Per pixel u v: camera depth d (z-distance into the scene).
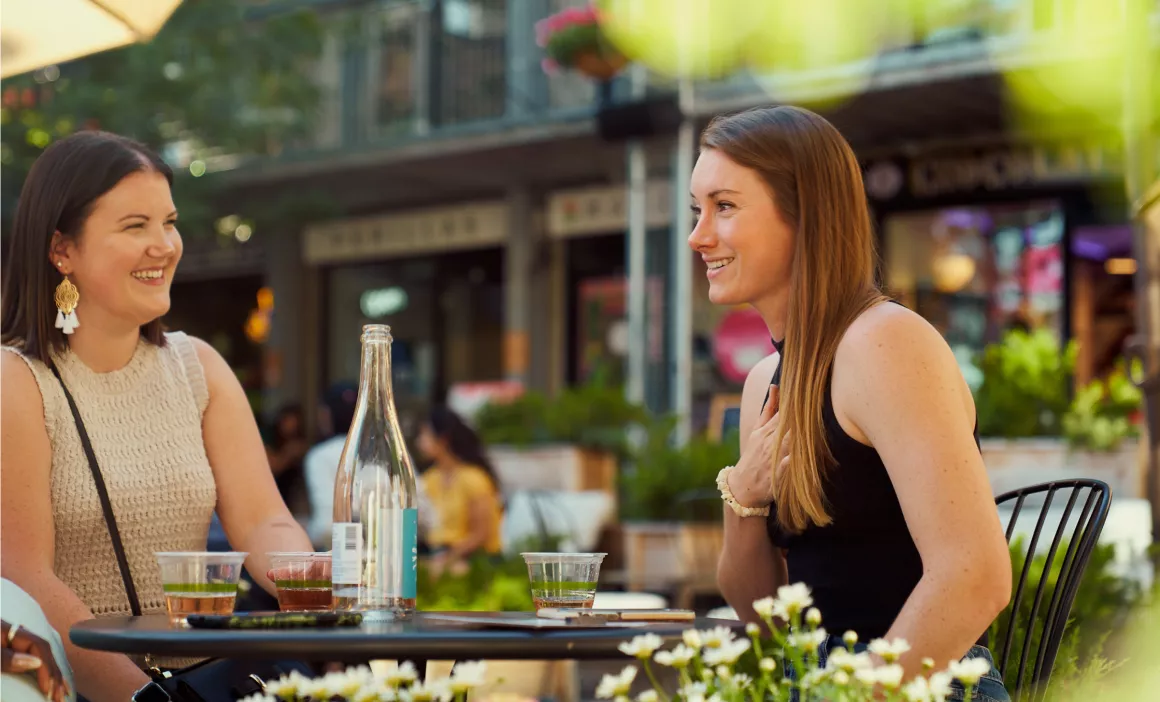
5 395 2.45
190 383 2.74
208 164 13.20
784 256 2.29
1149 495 4.62
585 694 5.29
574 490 9.11
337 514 2.05
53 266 2.55
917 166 11.22
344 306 15.43
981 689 2.08
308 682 1.56
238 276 16.23
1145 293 4.66
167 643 1.59
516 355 13.77
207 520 2.69
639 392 10.29
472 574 5.44
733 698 1.63
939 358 2.08
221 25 12.10
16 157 11.07
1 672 1.91
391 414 2.09
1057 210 10.80
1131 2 4.80
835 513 2.15
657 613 1.90
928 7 8.02
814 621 1.70
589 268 13.69
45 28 2.99
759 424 2.38
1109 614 4.04
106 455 2.55
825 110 9.49
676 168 9.93
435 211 14.52
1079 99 9.16
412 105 14.10
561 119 11.30
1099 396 7.93
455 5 14.00
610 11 9.72
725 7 8.45
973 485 1.99
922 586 1.96
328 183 13.59
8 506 2.41
